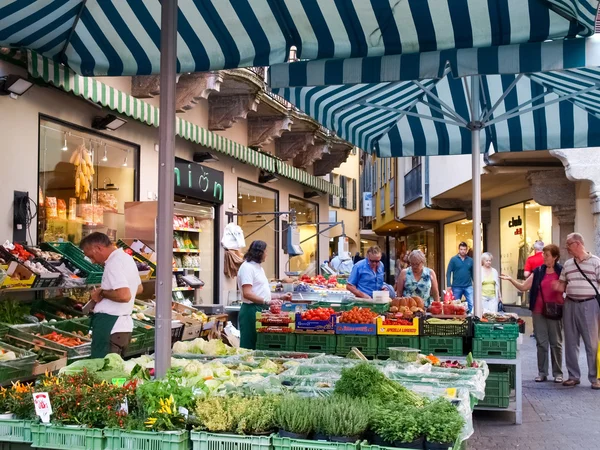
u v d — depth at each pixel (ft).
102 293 23.94
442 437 12.60
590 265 33.96
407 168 91.71
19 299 27.84
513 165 50.31
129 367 18.60
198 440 13.03
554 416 27.84
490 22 19.45
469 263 51.08
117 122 33.12
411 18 19.69
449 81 32.42
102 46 24.31
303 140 60.64
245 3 19.97
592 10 17.02
